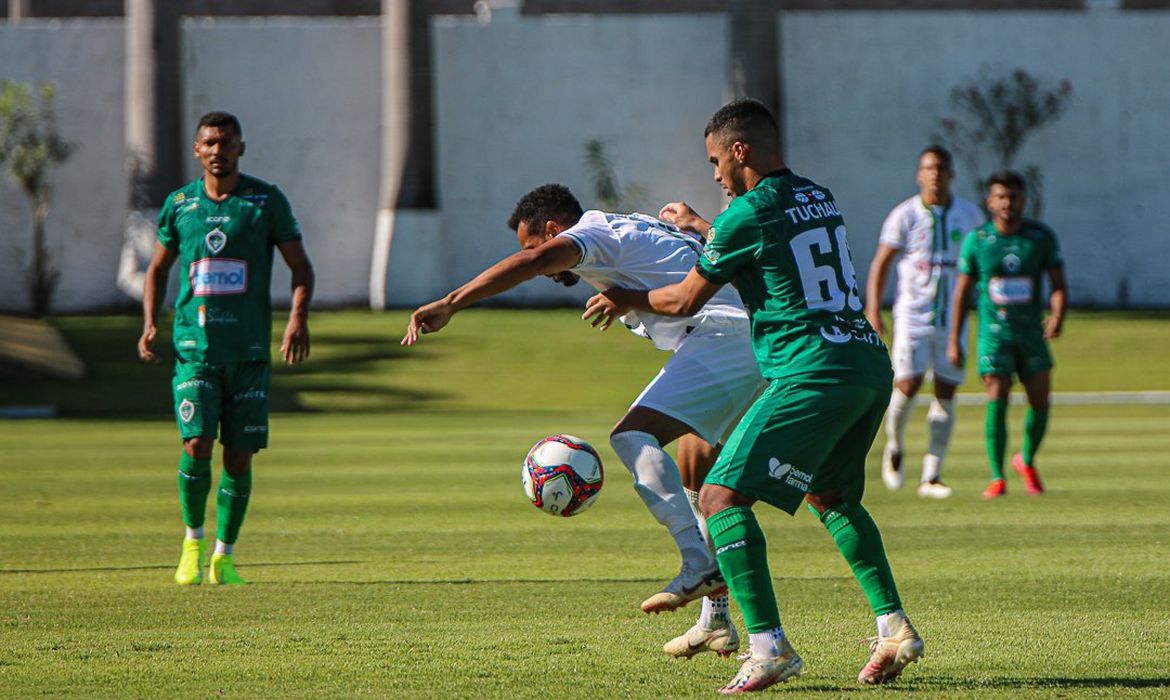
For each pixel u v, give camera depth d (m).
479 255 123.88
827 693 17.64
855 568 18.70
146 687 18.09
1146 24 123.69
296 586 26.80
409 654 20.28
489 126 123.81
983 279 42.00
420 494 42.59
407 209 120.94
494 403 83.12
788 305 17.86
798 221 17.92
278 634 21.92
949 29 123.12
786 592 25.84
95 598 25.44
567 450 20.41
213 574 27.36
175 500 41.12
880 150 123.81
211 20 123.44
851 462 18.70
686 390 20.25
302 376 91.50
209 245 27.58
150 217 120.12
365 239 124.81
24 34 123.31
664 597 18.86
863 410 17.94
